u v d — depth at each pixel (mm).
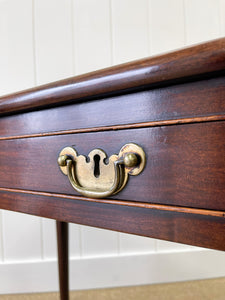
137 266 932
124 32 928
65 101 305
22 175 362
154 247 939
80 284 923
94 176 294
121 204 277
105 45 927
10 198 379
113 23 925
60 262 710
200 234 235
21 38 918
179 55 220
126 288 911
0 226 921
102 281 928
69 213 320
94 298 848
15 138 368
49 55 923
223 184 222
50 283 925
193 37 940
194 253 936
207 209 229
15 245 925
